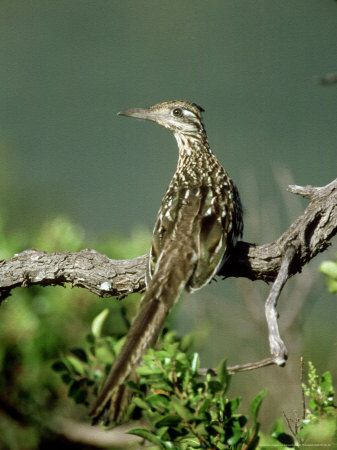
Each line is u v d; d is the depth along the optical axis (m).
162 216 9.55
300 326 13.02
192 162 11.41
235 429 8.12
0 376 11.80
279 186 14.32
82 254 9.68
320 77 8.65
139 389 8.34
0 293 9.93
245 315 13.90
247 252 9.48
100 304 11.87
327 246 9.27
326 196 9.17
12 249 12.14
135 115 12.35
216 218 9.42
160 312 8.16
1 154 17.16
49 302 11.84
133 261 9.52
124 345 7.80
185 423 8.05
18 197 16.70
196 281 8.71
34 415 11.99
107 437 11.98
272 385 12.53
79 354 10.09
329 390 8.25
